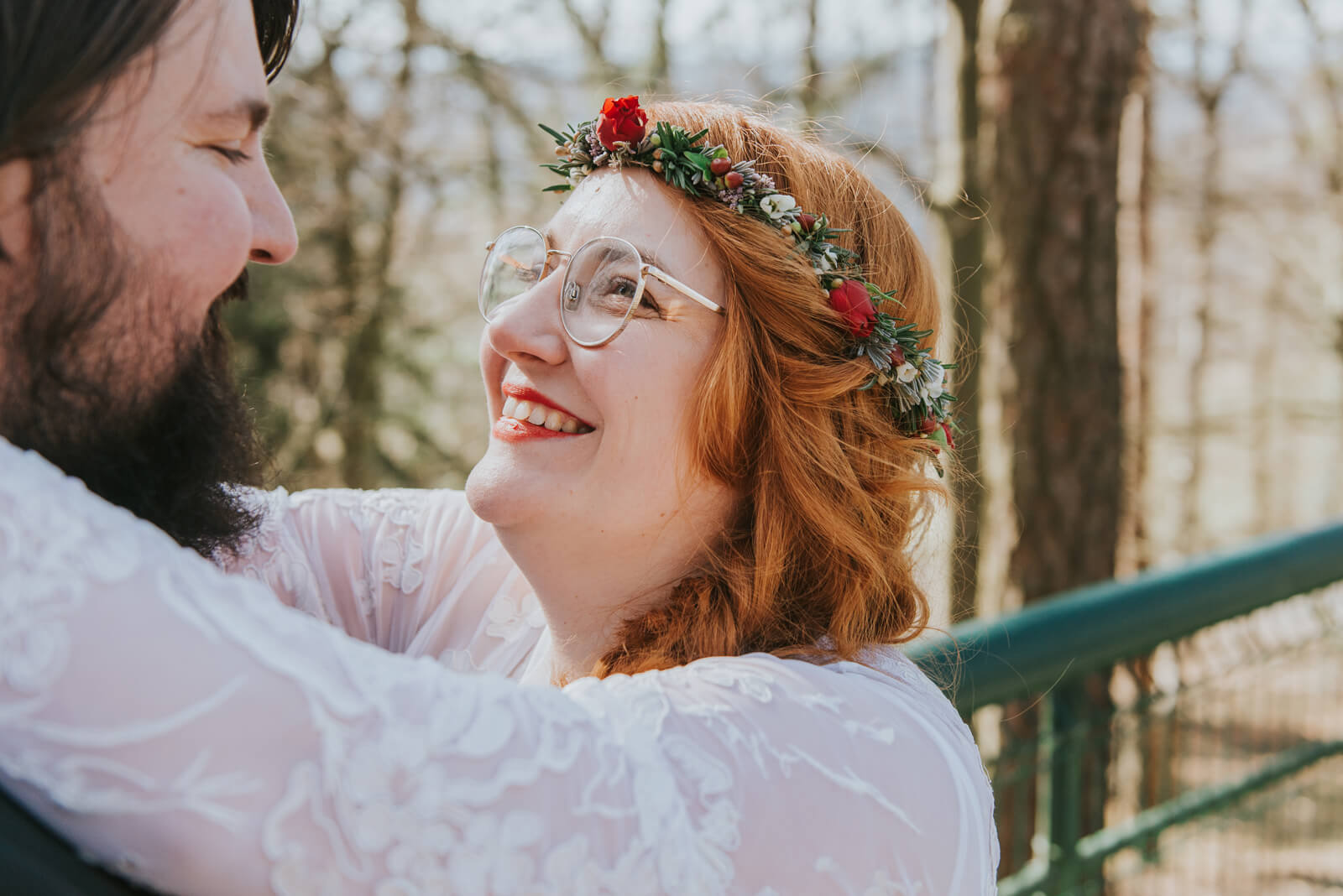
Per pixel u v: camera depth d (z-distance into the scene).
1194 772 2.61
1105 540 4.20
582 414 1.16
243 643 0.69
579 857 0.77
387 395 8.19
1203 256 13.23
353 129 7.60
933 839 0.97
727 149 1.24
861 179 1.31
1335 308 12.71
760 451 1.18
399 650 1.43
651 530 1.17
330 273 7.85
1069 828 2.32
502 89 7.87
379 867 0.70
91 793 0.64
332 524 1.44
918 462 1.34
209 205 0.86
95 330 0.83
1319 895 2.83
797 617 1.19
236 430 1.04
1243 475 16.56
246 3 0.90
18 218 0.78
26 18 0.74
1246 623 2.68
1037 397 4.18
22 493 0.67
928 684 1.19
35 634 0.64
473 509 1.18
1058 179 4.15
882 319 1.22
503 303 1.25
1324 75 11.60
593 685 0.95
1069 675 2.15
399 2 7.55
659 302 1.15
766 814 0.90
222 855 0.66
